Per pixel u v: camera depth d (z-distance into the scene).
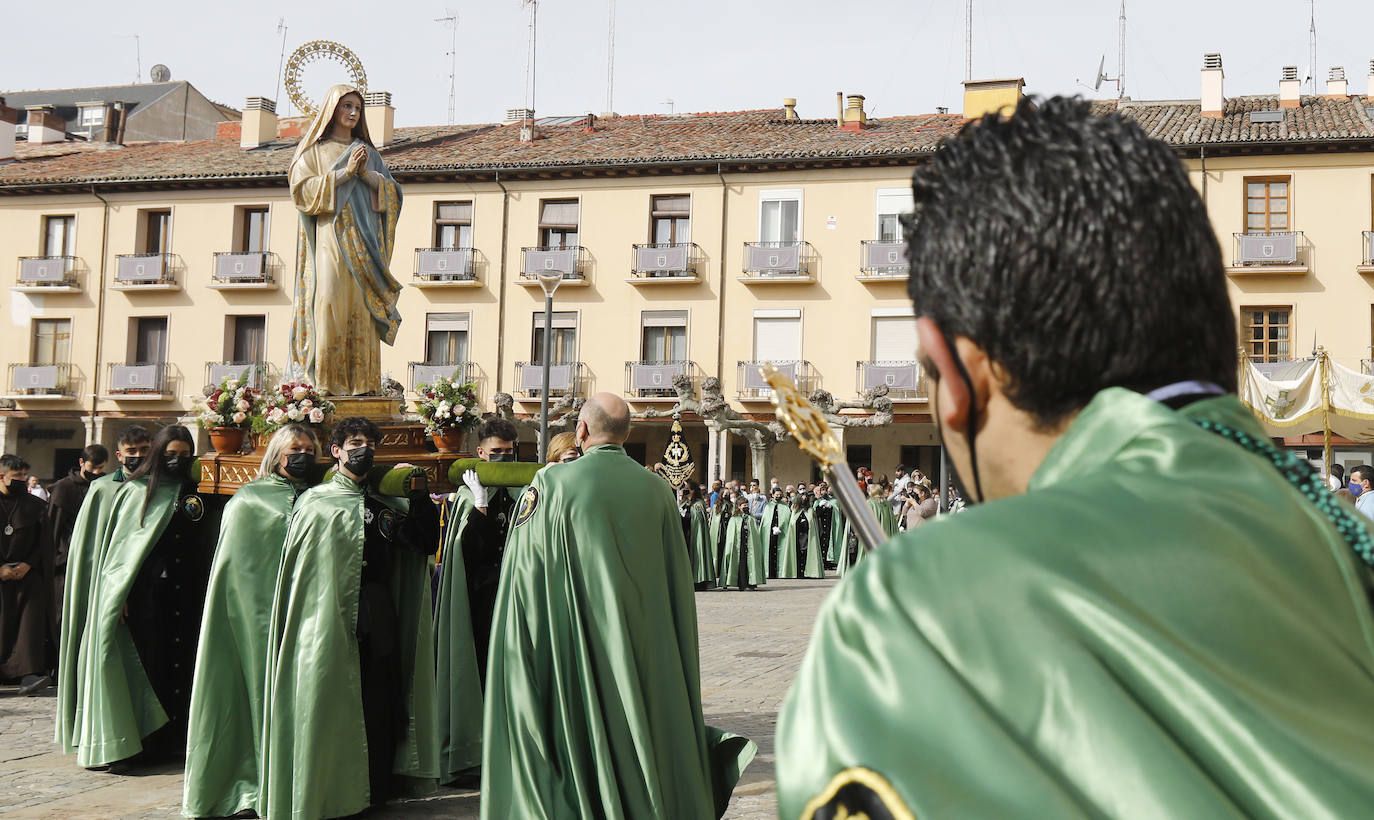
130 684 7.45
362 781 6.17
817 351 33.25
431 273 34.75
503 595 5.36
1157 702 0.78
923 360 1.07
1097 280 0.94
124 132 47.31
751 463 34.44
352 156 9.90
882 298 32.91
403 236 35.56
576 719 5.21
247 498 6.75
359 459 6.35
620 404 5.68
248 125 39.44
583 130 38.75
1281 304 30.42
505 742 5.19
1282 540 0.89
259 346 36.09
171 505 7.66
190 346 36.28
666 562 5.59
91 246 37.12
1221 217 30.89
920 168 1.07
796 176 33.62
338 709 6.11
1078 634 0.79
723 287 33.84
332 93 9.95
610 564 5.29
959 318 0.99
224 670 6.52
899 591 0.83
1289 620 0.84
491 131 39.84
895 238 32.84
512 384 34.69
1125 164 0.97
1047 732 0.77
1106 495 0.88
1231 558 0.85
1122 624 0.79
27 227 37.62
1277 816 0.74
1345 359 30.00
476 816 6.40
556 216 35.16
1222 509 0.88
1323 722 0.81
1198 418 0.98
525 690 5.19
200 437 35.81
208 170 36.59
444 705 7.20
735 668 11.65
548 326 19.73
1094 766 0.75
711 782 5.60
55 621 10.75
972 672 0.79
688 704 5.43
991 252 0.97
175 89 52.75
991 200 0.98
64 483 10.87
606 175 34.59
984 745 0.75
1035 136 1.00
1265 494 0.92
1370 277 30.03
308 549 6.20
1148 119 33.88
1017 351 0.97
